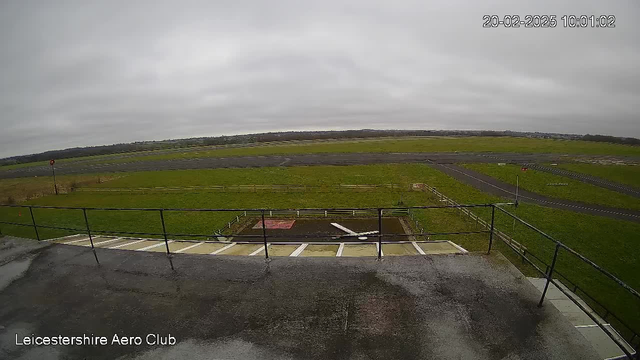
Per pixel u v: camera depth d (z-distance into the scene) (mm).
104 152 130000
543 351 3045
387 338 3312
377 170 48000
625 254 19625
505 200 31078
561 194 33156
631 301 14852
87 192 40438
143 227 25375
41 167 80312
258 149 91500
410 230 21703
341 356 3109
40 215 31219
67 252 6316
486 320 3521
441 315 3635
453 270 4664
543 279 11922
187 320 3855
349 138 140250
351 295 4125
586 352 3012
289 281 4570
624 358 4234
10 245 6816
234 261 5332
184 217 27578
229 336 3504
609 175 41500
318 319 3678
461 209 27188
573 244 20922
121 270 5363
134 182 46344
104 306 4328
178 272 5105
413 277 4504
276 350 3246
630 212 27469
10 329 3967
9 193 41531
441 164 51656
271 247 11633
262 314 3848
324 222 24000
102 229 25484
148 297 4453
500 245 19312
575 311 9789
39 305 4492
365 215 25578
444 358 3016
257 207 30672
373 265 4906
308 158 64438
